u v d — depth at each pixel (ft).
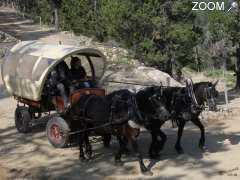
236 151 50.03
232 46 100.99
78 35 187.21
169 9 99.55
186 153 49.83
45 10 260.62
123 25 99.30
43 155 50.60
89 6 179.93
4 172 46.11
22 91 56.54
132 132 44.16
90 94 49.32
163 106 44.06
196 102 47.29
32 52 56.75
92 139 56.08
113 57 113.60
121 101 44.65
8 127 62.75
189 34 96.53
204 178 42.52
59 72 53.57
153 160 47.70
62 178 43.73
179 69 100.48
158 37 98.94
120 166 46.32
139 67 99.40
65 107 50.98
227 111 70.49
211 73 136.36
